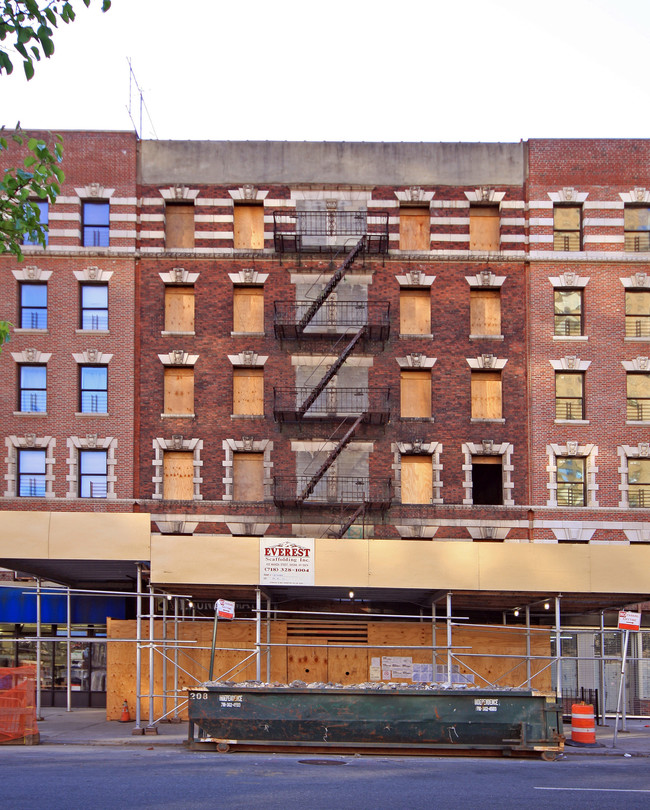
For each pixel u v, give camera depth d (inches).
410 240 1438.2
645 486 1378.0
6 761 710.5
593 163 1428.4
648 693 1331.2
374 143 1445.6
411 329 1421.0
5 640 1317.7
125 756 766.5
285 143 1444.4
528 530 1360.7
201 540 981.2
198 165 1435.8
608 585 996.6
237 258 1418.6
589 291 1408.7
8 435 1362.0
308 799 517.7
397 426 1389.0
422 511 1364.4
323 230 1424.7
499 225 1437.0
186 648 1113.4
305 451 1380.4
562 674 1338.6
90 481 1370.6
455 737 808.3
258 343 1405.0
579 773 697.0
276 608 1278.3
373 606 1322.6
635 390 1400.1
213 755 781.3
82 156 1422.2
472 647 1206.3
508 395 1395.2
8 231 586.2
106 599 1338.6
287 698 810.2
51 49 506.6
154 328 1401.3
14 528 966.4
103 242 1417.3
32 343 1382.9
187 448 1376.7
